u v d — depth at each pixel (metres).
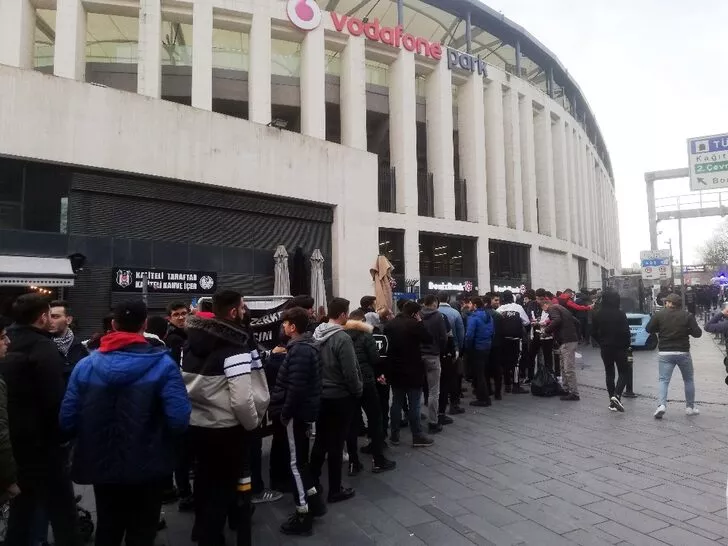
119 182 12.11
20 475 3.11
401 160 23.56
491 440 6.59
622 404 8.61
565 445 6.28
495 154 27.16
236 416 3.35
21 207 10.91
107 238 11.87
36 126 10.94
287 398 4.15
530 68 34.62
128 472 2.76
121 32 23.39
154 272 12.34
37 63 19.52
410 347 6.36
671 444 6.21
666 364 7.62
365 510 4.46
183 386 2.98
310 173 15.58
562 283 32.62
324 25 21.80
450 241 25.30
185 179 12.90
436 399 7.10
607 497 4.60
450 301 10.10
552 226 31.27
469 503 4.55
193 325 3.49
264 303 5.84
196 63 19.14
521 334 9.40
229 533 4.10
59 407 3.19
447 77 25.19
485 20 27.91
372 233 17.09
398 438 6.61
